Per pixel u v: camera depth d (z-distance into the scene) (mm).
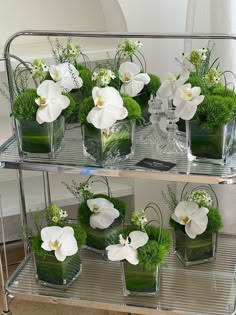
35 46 1529
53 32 1122
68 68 1163
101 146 1069
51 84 1090
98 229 1276
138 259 1122
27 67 1208
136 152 1139
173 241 1296
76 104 1197
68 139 1197
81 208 1296
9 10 1542
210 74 1087
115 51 1423
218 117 1019
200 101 1027
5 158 1128
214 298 1176
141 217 1147
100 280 1238
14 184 1604
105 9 1512
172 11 1402
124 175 1074
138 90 1149
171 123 1133
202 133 1051
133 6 1380
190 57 1140
